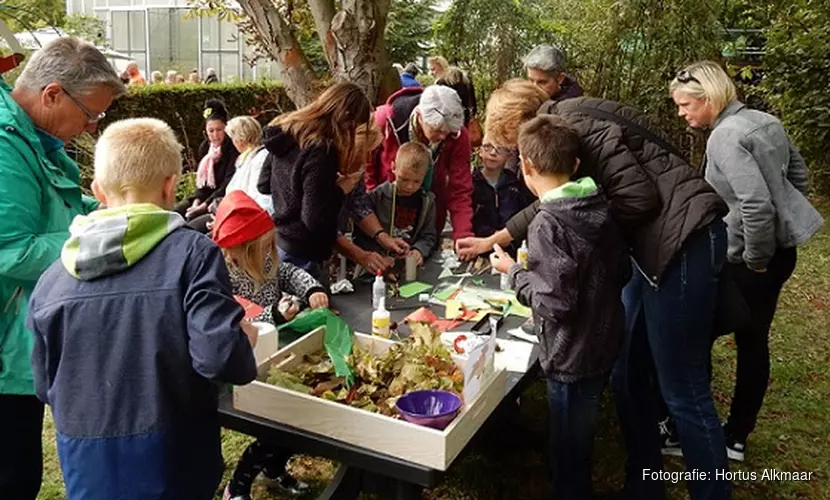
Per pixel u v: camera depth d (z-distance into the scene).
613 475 2.98
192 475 1.65
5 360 1.88
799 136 7.48
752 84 8.14
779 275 2.82
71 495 1.62
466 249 3.01
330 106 2.63
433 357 2.00
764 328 2.86
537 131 2.15
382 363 1.97
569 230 2.06
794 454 3.11
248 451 2.55
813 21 7.40
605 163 2.21
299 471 2.96
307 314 2.24
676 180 2.22
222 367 1.48
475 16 7.23
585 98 2.42
